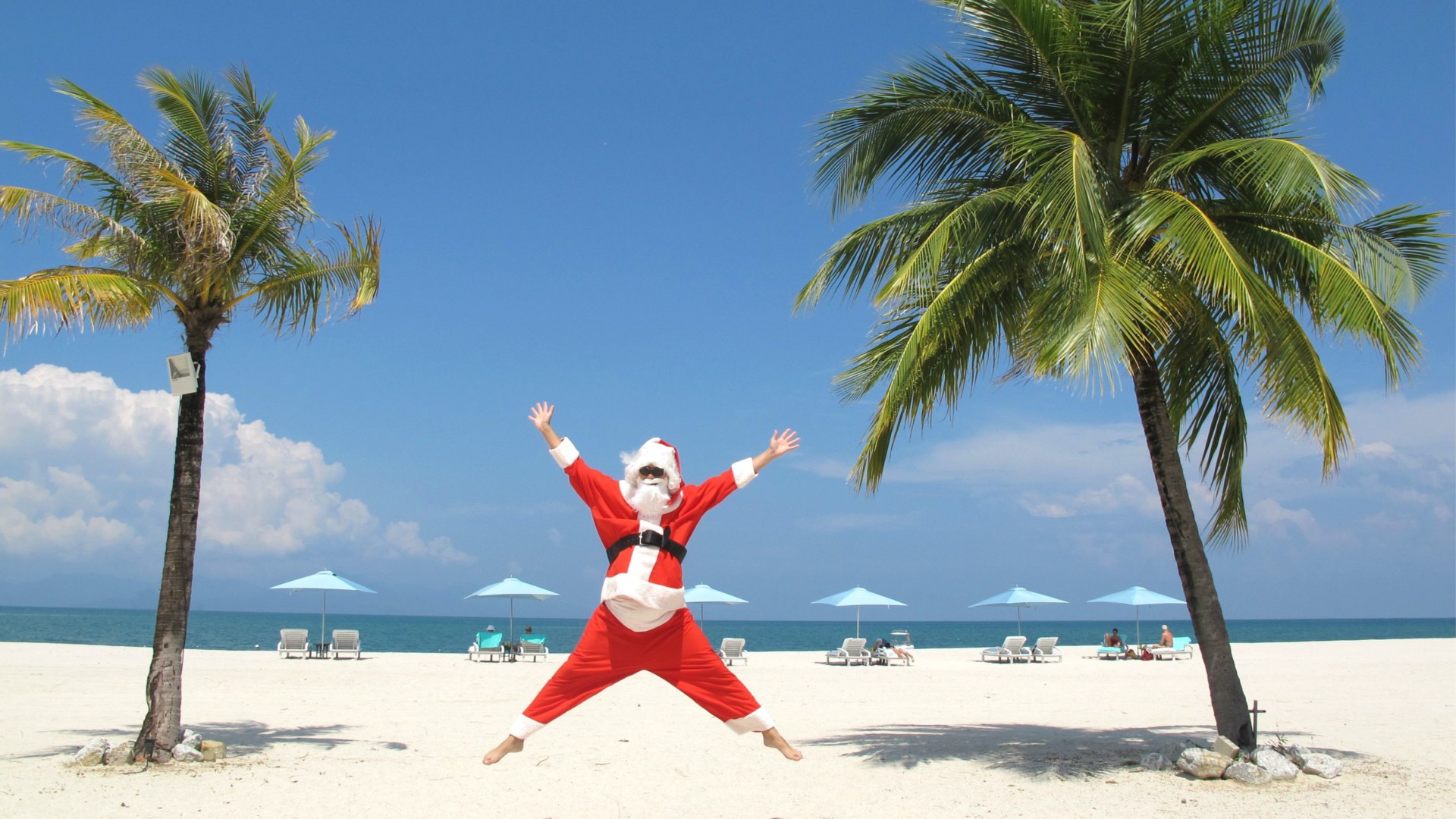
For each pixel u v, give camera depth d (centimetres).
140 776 932
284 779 935
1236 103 995
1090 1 973
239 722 1359
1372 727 1302
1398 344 945
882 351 1091
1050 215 875
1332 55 970
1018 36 998
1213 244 834
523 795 879
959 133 1073
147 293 1044
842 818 794
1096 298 804
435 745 1173
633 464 627
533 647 3058
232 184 1092
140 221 1030
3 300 903
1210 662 972
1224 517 1089
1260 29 942
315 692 1814
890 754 1093
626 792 898
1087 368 773
